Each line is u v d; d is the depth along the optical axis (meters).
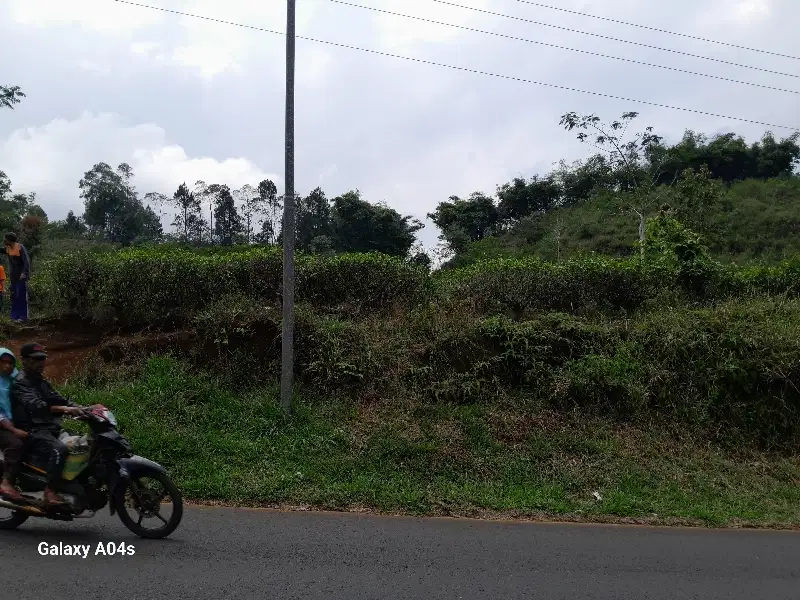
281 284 10.51
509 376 9.45
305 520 5.98
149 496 5.24
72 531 5.32
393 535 5.67
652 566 5.28
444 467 7.59
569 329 9.95
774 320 10.68
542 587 4.64
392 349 9.52
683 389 9.52
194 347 9.23
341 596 4.24
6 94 18.14
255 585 4.34
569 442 8.34
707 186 19.97
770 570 5.37
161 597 4.05
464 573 4.83
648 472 8.05
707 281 12.53
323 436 7.84
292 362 8.29
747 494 7.86
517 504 6.89
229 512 6.08
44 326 10.38
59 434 5.36
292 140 8.39
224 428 7.86
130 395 8.26
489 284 11.39
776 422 9.42
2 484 5.12
